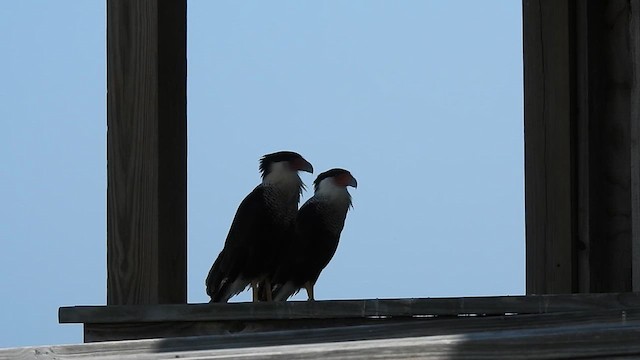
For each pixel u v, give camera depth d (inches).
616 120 408.5
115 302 352.2
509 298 294.8
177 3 356.5
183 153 357.1
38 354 187.5
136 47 352.2
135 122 351.6
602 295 285.4
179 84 356.5
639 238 324.8
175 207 354.6
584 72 407.8
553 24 412.2
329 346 168.2
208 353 170.4
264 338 199.9
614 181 407.5
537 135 415.2
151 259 349.1
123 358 173.0
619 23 407.2
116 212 352.5
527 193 417.1
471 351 167.2
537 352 169.0
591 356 170.7
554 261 410.0
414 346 165.6
